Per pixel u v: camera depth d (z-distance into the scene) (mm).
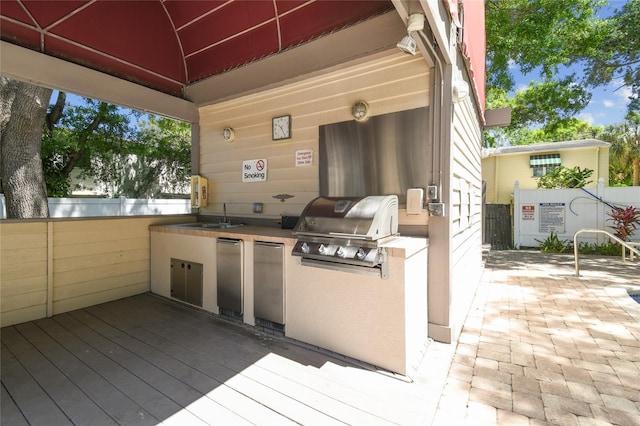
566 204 8453
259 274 2977
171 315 3396
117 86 3848
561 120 12039
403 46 2244
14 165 6070
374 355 2320
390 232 2572
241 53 3988
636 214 7449
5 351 2570
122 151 12391
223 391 2020
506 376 2236
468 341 2836
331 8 3166
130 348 2621
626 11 10859
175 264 3891
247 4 3561
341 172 3400
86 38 3496
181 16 4008
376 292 2295
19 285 3180
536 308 3781
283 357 2457
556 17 9914
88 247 3705
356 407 1864
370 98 3188
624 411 1851
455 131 3107
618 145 14500
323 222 2525
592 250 7930
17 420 1754
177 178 14914
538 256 7625
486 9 10406
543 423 1745
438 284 2793
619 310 3686
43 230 3344
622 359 2492
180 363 2377
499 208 9547
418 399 1943
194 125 4875
